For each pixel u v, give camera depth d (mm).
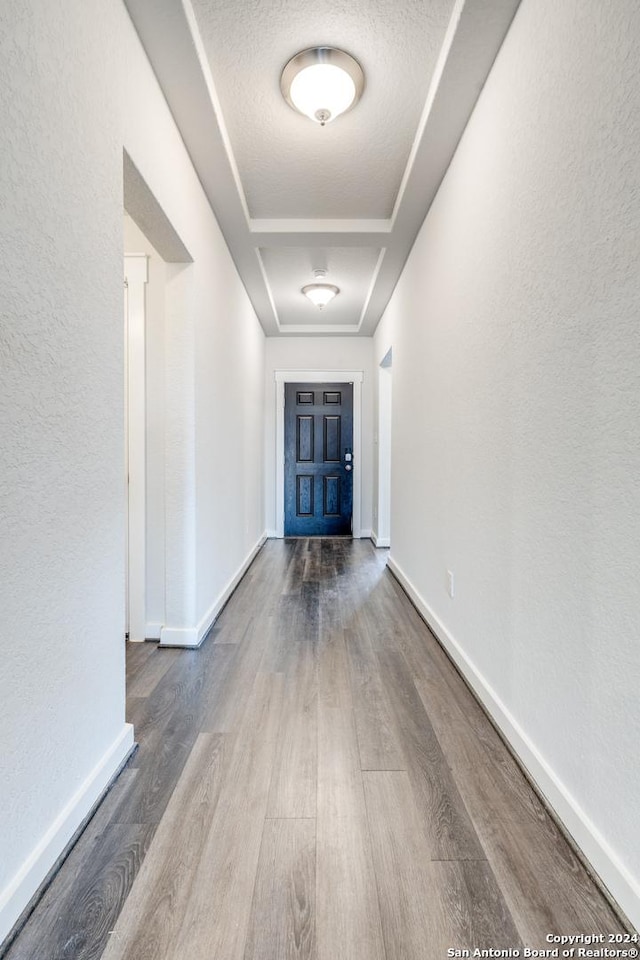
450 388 2084
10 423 865
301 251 3109
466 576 1862
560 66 1130
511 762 1357
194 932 859
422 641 2287
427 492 2523
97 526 1199
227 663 2031
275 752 1400
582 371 1052
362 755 1386
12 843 872
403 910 903
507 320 1461
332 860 1016
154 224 1770
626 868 894
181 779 1278
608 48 941
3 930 832
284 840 1070
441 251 2213
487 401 1631
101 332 1211
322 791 1230
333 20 1438
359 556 4340
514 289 1408
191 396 2152
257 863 1007
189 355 2137
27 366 912
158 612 2275
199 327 2215
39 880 932
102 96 1207
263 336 4988
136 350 2215
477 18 1387
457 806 1179
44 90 955
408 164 2135
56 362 1012
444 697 1734
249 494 3945
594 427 1007
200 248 2209
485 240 1640
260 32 1473
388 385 4715
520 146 1356
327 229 2680
